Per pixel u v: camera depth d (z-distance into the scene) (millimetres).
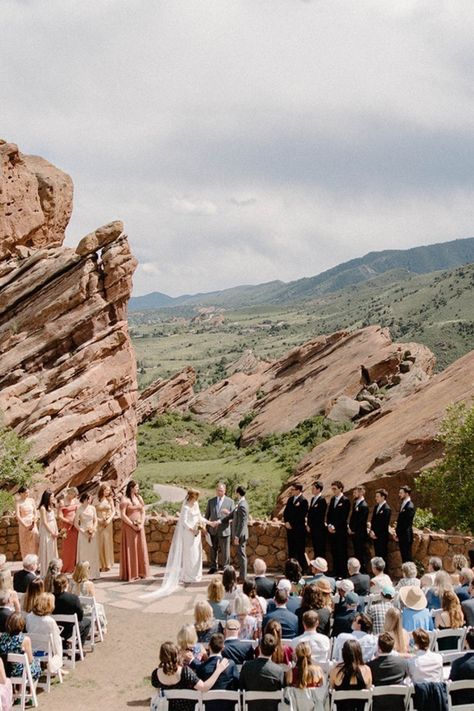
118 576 19219
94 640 14438
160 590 17766
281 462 57938
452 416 23078
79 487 31438
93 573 18875
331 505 18172
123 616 15969
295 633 11625
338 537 17969
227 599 13109
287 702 9781
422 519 22750
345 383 71250
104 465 32688
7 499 25125
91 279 32500
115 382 32625
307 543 19359
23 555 19094
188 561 18359
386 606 12133
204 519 18766
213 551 19156
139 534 18953
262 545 19719
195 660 10555
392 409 38938
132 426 34062
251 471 57562
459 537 17594
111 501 20000
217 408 89938
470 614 11883
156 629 15133
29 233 36031
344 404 63562
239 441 74688
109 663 13328
